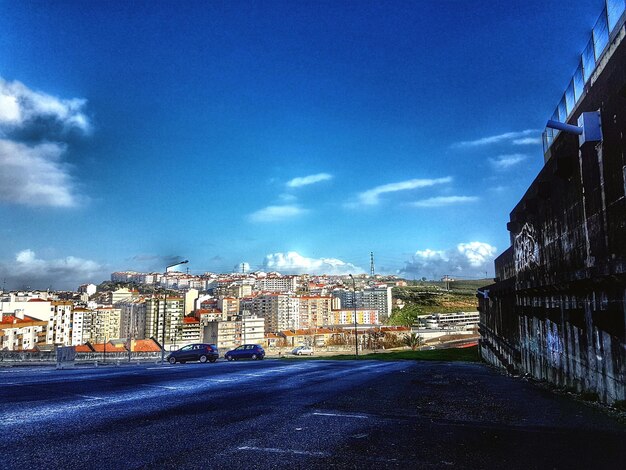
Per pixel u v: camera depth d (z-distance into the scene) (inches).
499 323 963.3
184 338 6171.3
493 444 237.5
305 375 697.6
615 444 235.1
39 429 270.2
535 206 601.0
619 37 340.5
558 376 516.4
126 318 6668.3
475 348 1887.3
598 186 364.2
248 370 817.5
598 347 386.6
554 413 332.5
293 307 7170.3
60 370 930.7
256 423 293.0
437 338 6432.1
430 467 197.3
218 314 6633.9
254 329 6082.7
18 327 3587.6
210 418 309.7
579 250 416.8
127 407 357.1
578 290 431.5
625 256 316.5
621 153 319.0
